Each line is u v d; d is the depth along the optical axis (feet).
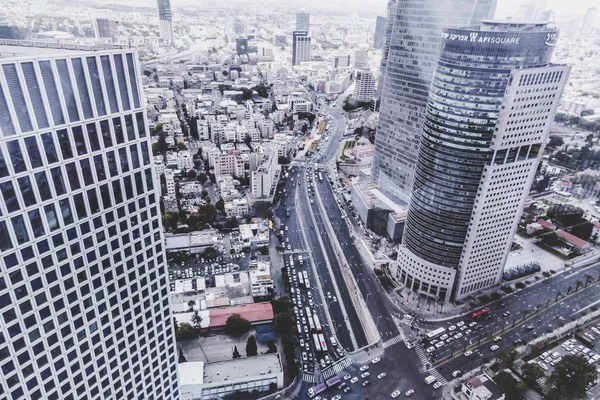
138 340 416.67
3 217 268.41
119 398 418.51
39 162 277.03
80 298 339.98
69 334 341.62
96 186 318.86
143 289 399.65
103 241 341.00
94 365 375.66
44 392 339.36
